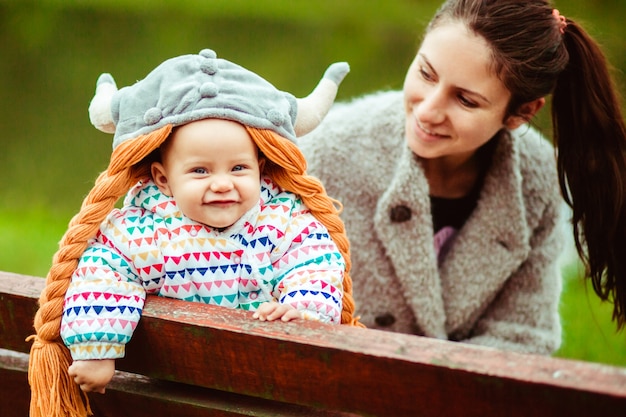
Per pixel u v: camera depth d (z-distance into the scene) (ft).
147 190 3.93
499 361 2.97
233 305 3.87
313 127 4.12
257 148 3.87
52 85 18.11
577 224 6.05
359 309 6.25
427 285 5.98
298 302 3.80
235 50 19.79
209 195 3.69
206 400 3.67
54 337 3.59
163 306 3.59
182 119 3.65
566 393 2.80
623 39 19.56
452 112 5.30
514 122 5.62
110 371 3.53
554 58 5.38
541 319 6.33
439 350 3.08
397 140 6.02
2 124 16.55
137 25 20.85
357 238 6.11
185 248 3.78
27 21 20.72
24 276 3.95
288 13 21.97
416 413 3.10
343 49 20.43
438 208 6.26
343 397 3.23
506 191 5.90
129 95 3.83
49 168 14.98
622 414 2.75
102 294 3.55
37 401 3.59
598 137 5.72
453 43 5.17
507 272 6.10
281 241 3.94
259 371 3.36
